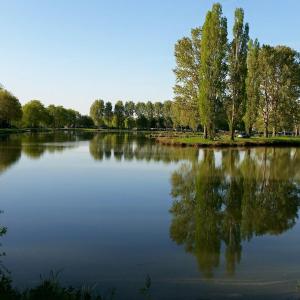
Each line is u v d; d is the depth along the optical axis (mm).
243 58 63406
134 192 22875
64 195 21812
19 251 12742
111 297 9242
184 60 67438
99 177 28297
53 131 140750
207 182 26500
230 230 15500
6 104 107625
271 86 73125
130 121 182375
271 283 10508
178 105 69062
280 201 20844
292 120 74188
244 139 66750
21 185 24734
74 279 10570
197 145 59094
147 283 10367
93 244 13523
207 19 61094
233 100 63781
